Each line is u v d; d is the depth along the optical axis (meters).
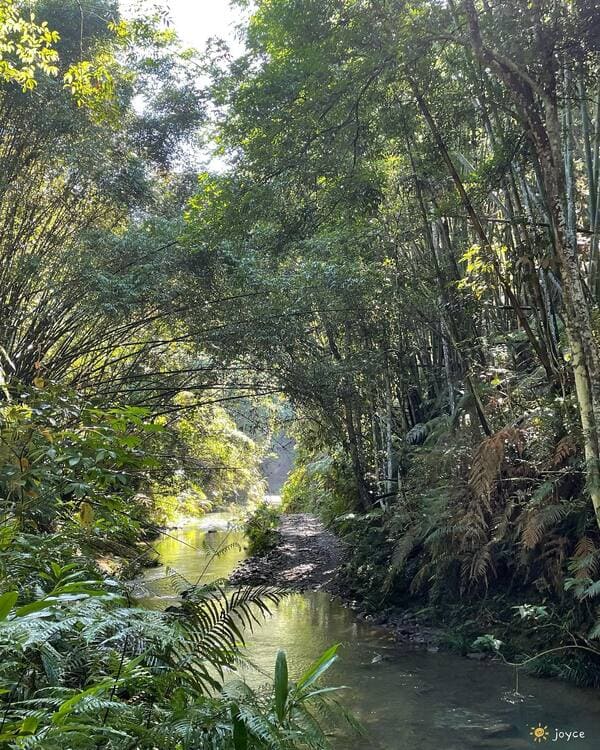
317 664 1.85
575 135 6.97
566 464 5.18
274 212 6.55
